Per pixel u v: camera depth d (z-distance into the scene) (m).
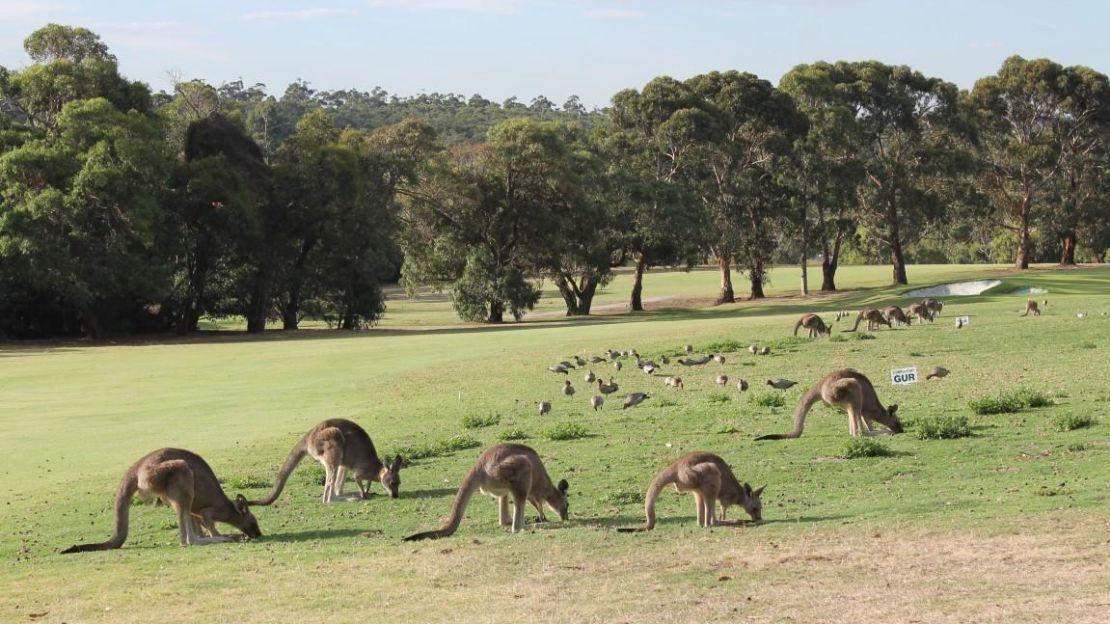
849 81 94.31
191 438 24.33
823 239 90.12
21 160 63.16
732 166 88.94
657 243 83.44
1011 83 100.12
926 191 93.81
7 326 68.69
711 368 32.91
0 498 18.25
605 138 90.44
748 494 13.69
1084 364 28.38
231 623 10.10
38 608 11.18
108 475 19.95
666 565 11.34
